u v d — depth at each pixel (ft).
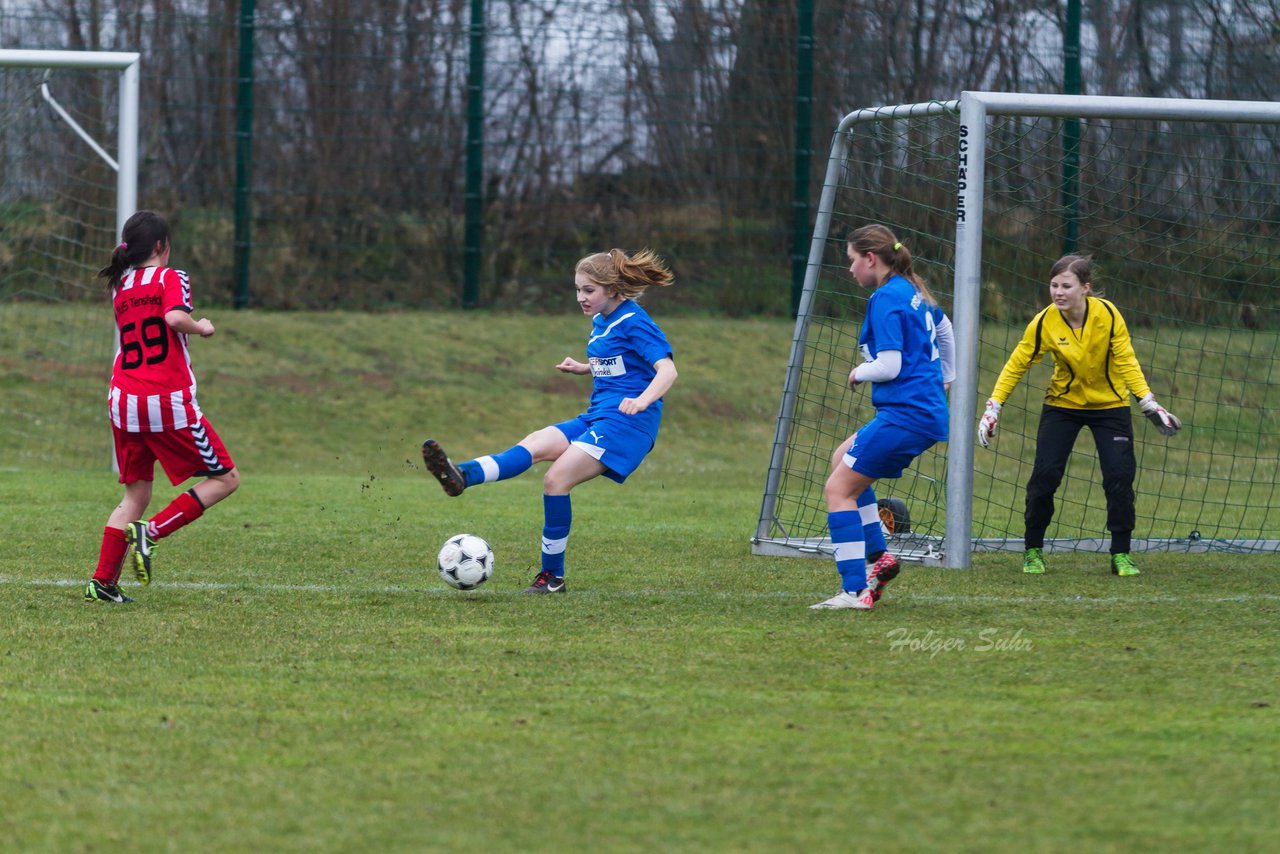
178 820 37.37
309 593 73.92
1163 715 48.47
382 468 158.51
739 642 60.80
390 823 37.14
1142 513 131.03
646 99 207.72
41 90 173.99
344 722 47.09
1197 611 70.13
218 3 198.08
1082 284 84.69
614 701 50.08
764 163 209.36
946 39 206.08
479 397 187.01
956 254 86.22
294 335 195.42
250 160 200.75
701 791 39.83
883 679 53.78
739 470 167.73
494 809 38.27
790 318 213.05
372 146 204.54
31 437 160.56
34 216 180.24
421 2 203.00
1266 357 157.38
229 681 52.90
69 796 39.32
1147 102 86.99
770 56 206.80
